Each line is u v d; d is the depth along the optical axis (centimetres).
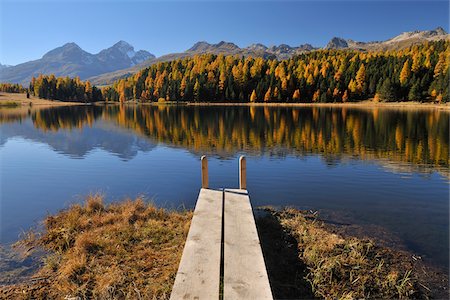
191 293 452
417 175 1470
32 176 1533
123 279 566
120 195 1227
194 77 12825
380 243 768
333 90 10406
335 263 602
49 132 3356
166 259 643
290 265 629
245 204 827
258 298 441
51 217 898
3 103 10800
